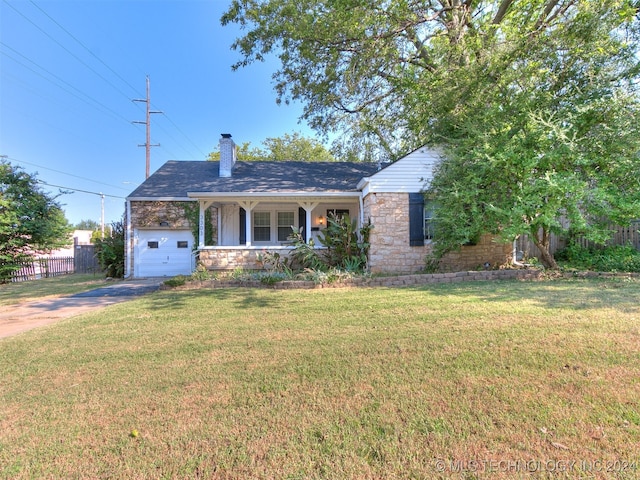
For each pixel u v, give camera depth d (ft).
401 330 13.48
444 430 6.97
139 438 7.11
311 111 46.83
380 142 52.26
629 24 26.02
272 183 38.78
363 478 5.79
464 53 30.09
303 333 13.74
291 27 34.30
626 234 30.45
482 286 22.80
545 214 23.67
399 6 30.07
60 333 14.96
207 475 6.02
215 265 35.42
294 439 6.89
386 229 32.45
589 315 14.25
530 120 25.14
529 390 8.36
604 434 6.64
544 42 26.04
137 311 19.04
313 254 32.45
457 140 27.96
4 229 40.34
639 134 22.24
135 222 40.06
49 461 6.49
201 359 11.34
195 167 47.21
